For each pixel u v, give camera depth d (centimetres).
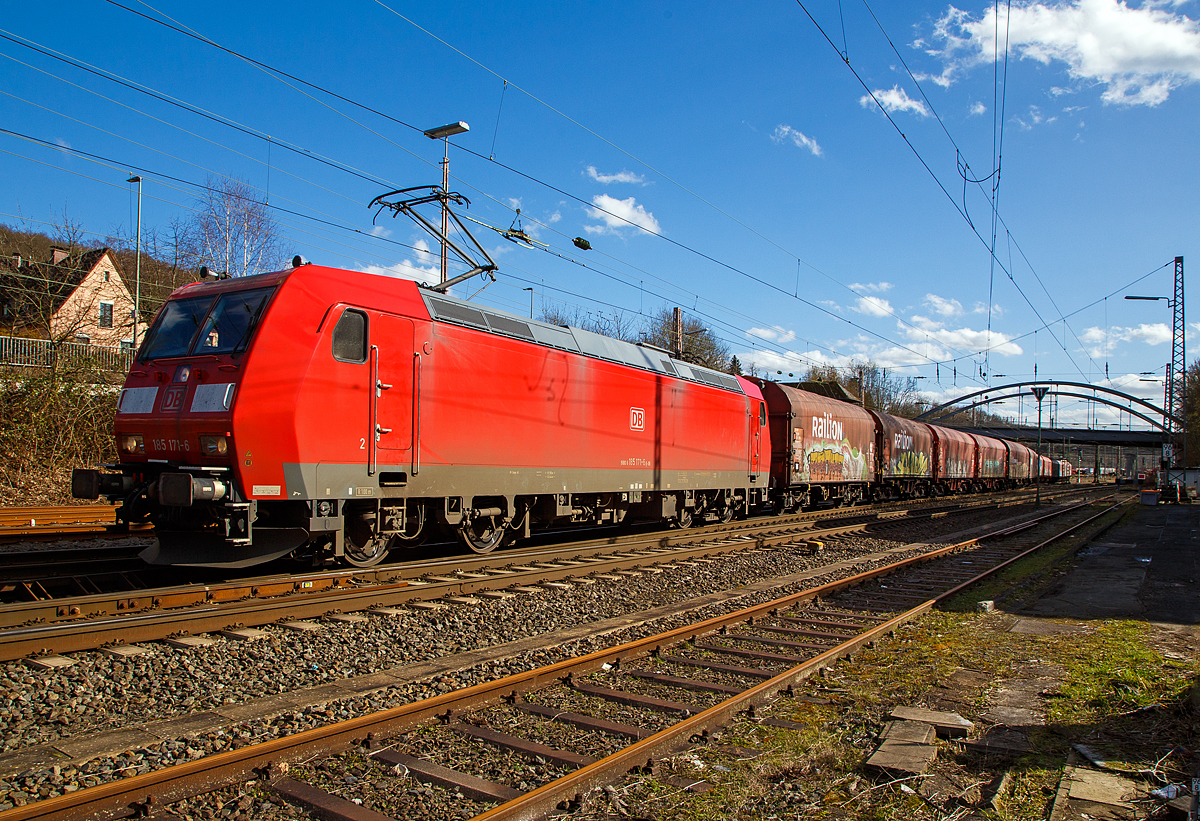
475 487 1123
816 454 2498
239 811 377
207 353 878
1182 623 892
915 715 541
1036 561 1448
